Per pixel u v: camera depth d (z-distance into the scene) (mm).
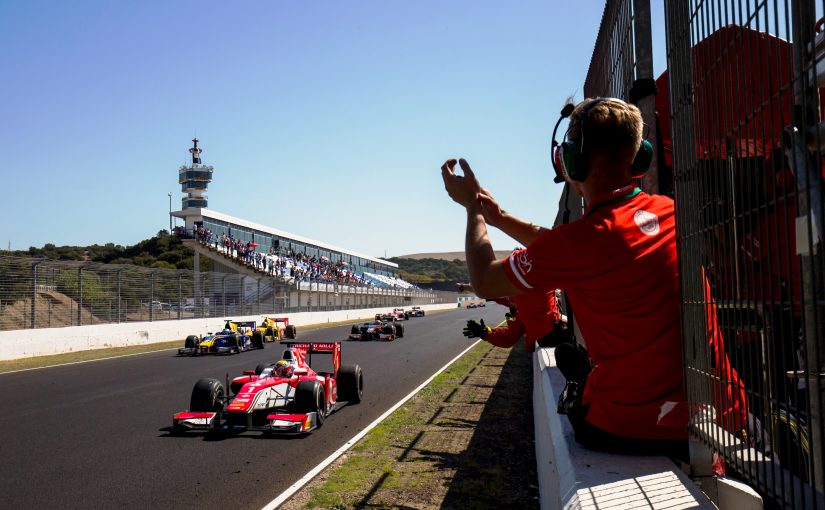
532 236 2359
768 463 1420
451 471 5895
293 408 8680
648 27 2820
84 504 5113
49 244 83875
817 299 1013
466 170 1953
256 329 24641
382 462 6293
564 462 1889
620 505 1435
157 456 6723
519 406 9375
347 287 60188
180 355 19469
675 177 1701
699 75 1539
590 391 1933
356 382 10094
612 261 1629
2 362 17078
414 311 58531
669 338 1698
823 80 1283
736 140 1345
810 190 1032
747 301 1334
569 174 1829
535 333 4391
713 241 1523
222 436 7742
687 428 1741
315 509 4871
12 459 6602
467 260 1841
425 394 10883
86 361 17469
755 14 1215
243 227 54812
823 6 1157
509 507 4844
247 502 5129
